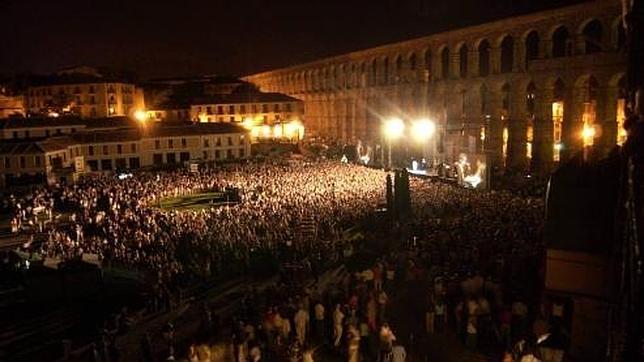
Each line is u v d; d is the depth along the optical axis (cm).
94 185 8331
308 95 15550
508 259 2880
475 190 6009
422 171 8250
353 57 12838
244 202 6319
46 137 10431
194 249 4472
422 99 10150
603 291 2033
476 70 8881
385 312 2759
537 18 7462
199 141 11638
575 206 2083
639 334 809
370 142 11031
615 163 2112
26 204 7231
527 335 2233
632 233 923
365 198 5869
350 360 2155
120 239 5075
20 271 4522
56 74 17350
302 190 6638
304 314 2442
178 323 3136
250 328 2386
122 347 2855
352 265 3762
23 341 3192
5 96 15875
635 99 978
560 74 6944
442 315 2539
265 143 13000
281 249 4128
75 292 3981
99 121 12762
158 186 7938
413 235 3991
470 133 8594
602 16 6612
